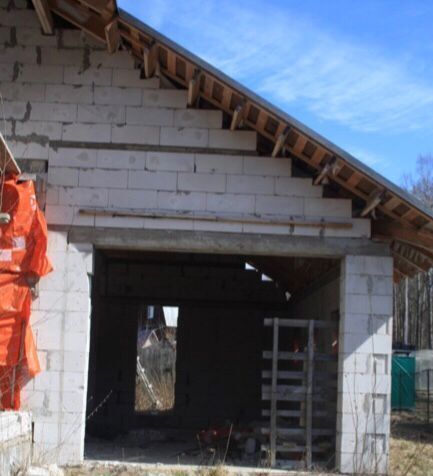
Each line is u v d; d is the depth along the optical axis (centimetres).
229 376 1856
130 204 1141
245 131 1155
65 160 1148
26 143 1152
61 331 1112
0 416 916
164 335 3816
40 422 1093
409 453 1395
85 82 1164
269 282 1889
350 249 1135
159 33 1036
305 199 1145
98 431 1728
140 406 2572
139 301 1861
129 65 1168
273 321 1183
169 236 1135
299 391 1170
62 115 1158
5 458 918
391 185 1032
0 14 1176
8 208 1092
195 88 1098
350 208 1144
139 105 1161
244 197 1145
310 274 1538
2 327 1084
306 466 1141
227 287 1883
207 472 1089
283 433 1167
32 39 1172
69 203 1139
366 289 1130
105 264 1856
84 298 1120
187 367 1861
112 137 1155
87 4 1034
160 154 1151
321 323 1188
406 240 1133
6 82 1163
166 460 1238
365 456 1098
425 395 2706
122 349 1841
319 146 1034
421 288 3922
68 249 1128
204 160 1150
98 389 1822
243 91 1031
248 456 1305
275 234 1139
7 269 1088
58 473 1009
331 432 1163
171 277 1878
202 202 1142
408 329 3875
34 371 1086
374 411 1108
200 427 1833
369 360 1118
